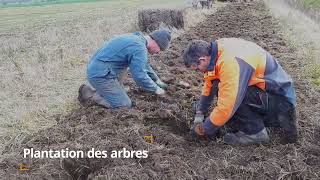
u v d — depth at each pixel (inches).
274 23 562.6
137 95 248.4
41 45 448.5
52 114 234.2
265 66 171.8
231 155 177.8
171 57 344.5
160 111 212.7
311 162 172.1
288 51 368.8
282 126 183.9
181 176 161.9
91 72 219.6
